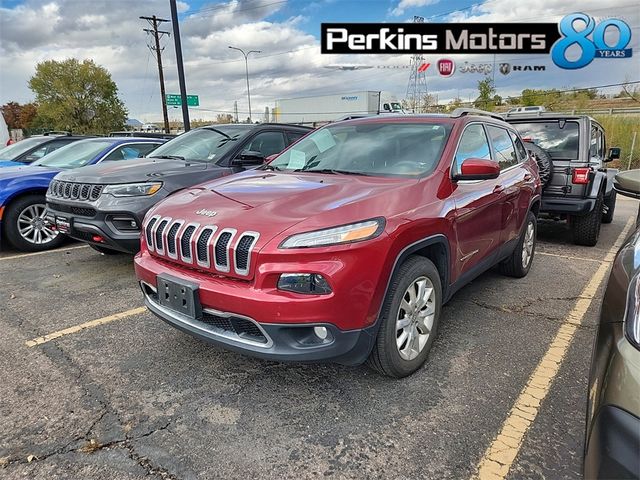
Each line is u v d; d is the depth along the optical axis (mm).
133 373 3051
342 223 2457
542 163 6090
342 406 2682
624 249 1980
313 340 2465
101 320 3900
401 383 2908
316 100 42375
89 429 2484
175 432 2461
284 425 2516
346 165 3562
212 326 2662
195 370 3090
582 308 4184
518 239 4668
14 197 6008
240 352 2525
